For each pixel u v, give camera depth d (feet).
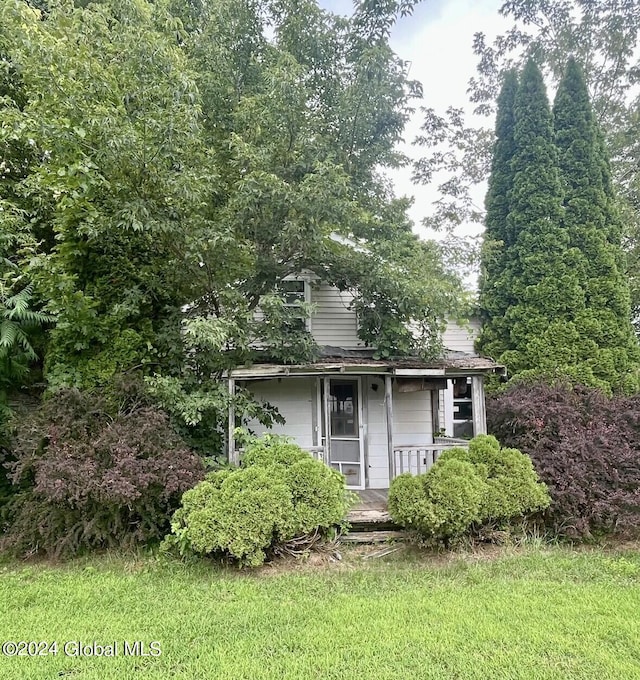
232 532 19.63
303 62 38.55
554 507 24.52
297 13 37.68
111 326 28.09
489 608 15.94
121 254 29.63
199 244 26.32
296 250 30.94
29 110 24.77
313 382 34.35
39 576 19.62
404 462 34.47
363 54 36.78
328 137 34.71
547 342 39.60
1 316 26.22
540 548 23.15
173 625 14.71
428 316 30.76
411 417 35.40
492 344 43.29
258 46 38.47
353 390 34.68
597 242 40.81
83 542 22.47
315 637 13.88
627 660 12.54
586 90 43.86
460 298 31.71
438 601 16.62
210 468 25.84
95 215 25.53
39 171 26.25
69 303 26.18
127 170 25.72
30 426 22.95
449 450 25.29
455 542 22.66
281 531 20.26
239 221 28.58
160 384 25.91
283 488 20.88
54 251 29.50
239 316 28.14
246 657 12.77
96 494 20.93
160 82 24.72
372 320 31.60
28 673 11.98
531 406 29.01
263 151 29.50
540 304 40.68
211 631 14.34
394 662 12.49
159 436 23.68
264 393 34.09
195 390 28.50
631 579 19.12
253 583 18.62
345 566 20.97
